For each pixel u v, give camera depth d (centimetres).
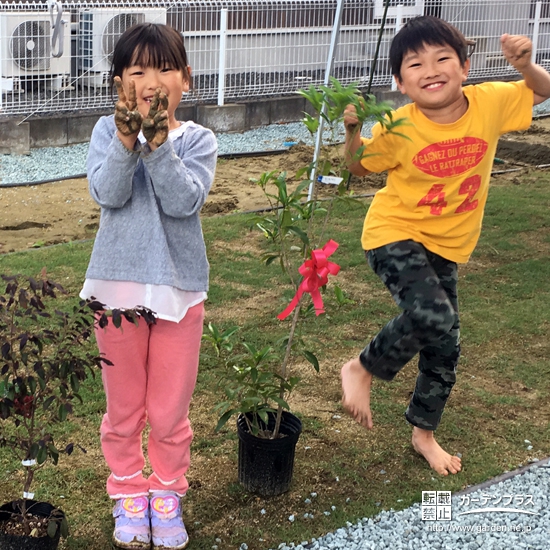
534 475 358
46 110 1049
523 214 780
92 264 290
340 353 484
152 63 284
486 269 633
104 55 1077
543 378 456
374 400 425
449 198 329
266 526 320
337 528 320
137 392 300
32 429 280
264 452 330
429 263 331
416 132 324
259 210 788
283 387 337
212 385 436
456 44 318
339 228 730
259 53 1227
